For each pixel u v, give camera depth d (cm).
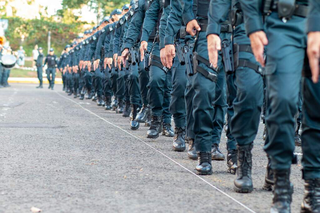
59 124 1579
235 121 709
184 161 966
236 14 709
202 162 838
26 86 5541
